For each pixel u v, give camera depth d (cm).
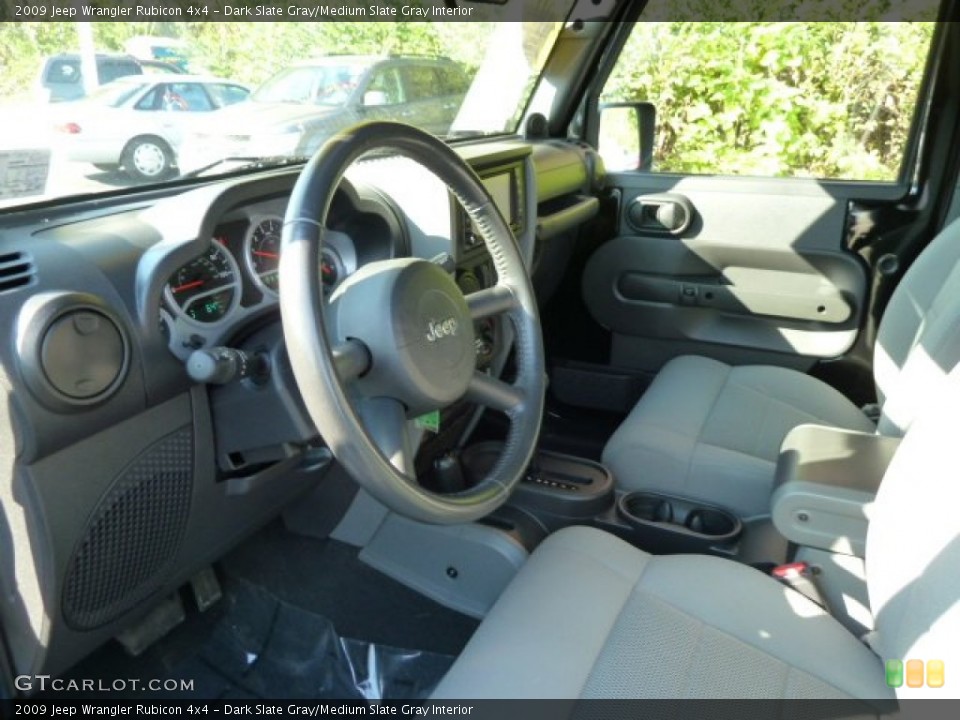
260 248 120
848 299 219
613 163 247
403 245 147
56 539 100
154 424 110
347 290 100
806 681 100
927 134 205
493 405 121
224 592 163
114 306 101
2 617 106
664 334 244
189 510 122
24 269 95
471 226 154
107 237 106
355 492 166
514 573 153
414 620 160
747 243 227
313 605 162
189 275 110
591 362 259
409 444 102
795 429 138
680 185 233
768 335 232
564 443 237
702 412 176
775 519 120
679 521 157
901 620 92
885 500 101
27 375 91
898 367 170
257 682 146
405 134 109
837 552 117
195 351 107
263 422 118
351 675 149
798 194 220
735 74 224
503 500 114
